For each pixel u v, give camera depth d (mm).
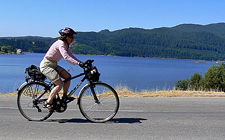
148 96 8914
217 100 8188
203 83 14789
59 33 5367
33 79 5449
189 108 6902
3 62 100125
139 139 4359
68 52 5473
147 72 69438
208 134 4676
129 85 32688
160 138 4426
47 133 4629
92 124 5266
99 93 5848
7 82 32031
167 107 7008
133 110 6598
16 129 4844
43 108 5469
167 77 51500
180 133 4711
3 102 7461
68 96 5438
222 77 14367
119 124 5277
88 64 5355
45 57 5324
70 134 4586
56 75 5250
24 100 5504
